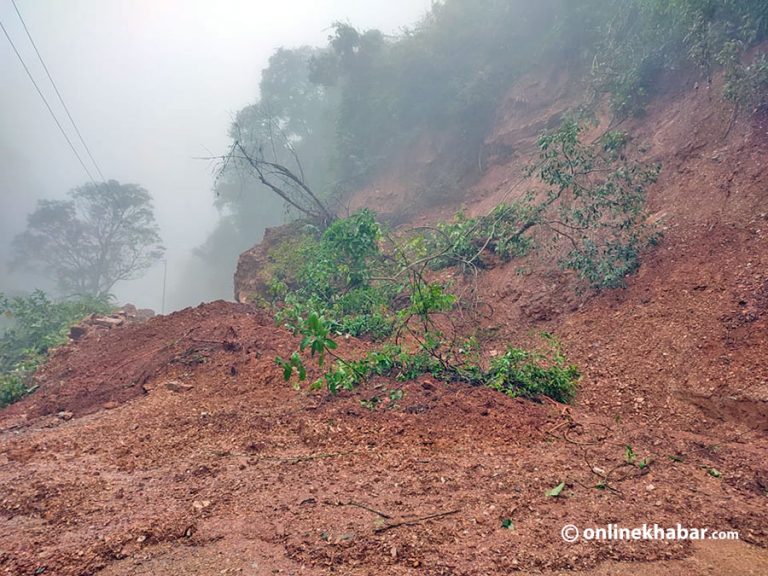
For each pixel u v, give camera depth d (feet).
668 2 26.48
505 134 42.39
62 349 29.63
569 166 25.30
